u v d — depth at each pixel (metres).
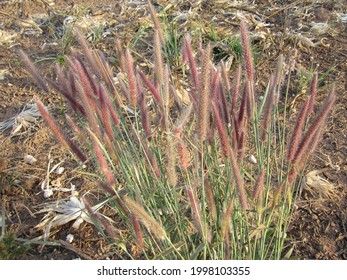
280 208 0.67
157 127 0.71
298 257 0.73
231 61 1.28
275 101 0.69
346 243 0.80
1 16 1.61
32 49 1.42
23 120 1.10
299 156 0.59
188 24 1.44
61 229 0.85
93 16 1.57
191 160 0.73
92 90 0.66
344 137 1.04
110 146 0.64
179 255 0.65
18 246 0.78
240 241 0.69
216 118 0.58
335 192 0.90
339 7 1.56
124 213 0.66
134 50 1.38
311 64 1.28
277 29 1.45
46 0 1.69
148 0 0.74
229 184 0.64
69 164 0.98
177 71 1.26
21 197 0.91
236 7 1.58
